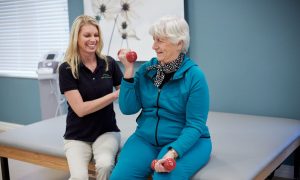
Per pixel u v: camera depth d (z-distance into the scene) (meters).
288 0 2.54
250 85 2.81
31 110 4.21
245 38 2.76
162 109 1.82
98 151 2.00
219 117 2.76
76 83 2.06
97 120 2.09
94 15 3.49
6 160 2.55
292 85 2.63
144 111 1.91
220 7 2.82
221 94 2.96
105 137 2.08
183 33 1.74
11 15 4.26
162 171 1.58
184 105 1.77
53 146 2.23
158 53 1.77
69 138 2.09
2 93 4.44
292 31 2.56
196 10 2.93
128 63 1.83
